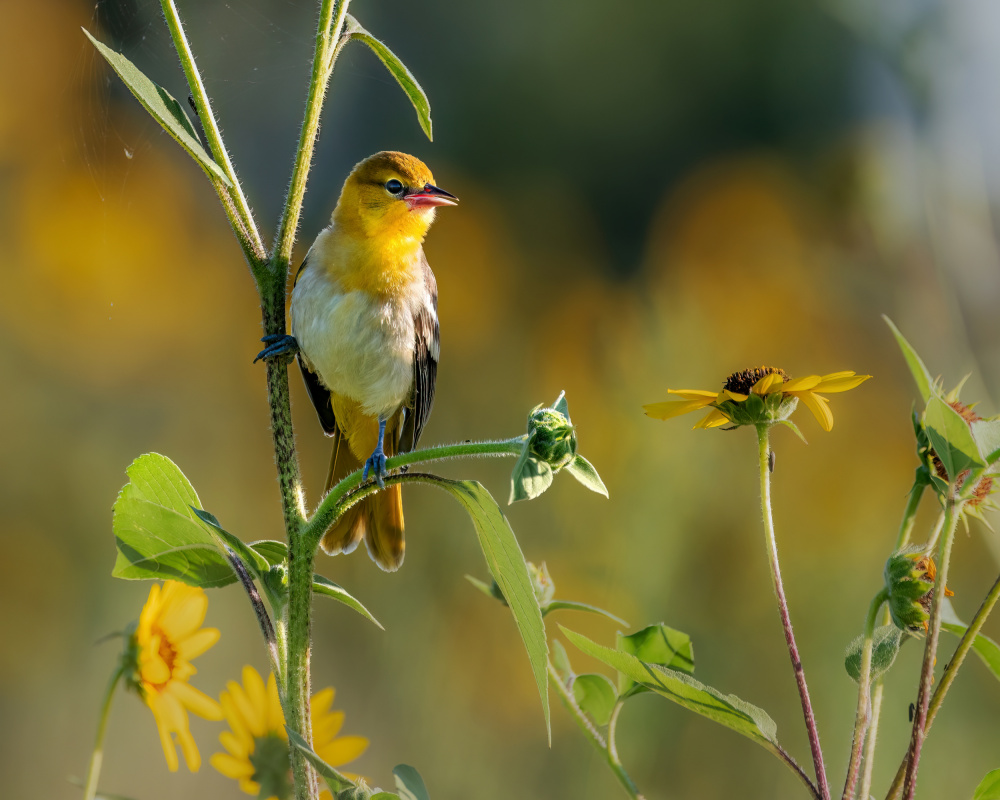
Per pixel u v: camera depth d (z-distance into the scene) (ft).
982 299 41.60
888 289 56.85
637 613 35.96
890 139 61.11
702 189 70.13
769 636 36.22
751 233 63.72
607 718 13.61
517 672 35.65
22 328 50.88
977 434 10.80
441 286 62.44
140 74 9.98
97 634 37.04
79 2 58.90
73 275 53.83
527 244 71.31
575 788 32.55
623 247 74.69
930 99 45.27
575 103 76.84
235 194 11.23
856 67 66.23
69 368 49.93
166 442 48.16
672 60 74.90
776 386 11.77
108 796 11.89
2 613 36.29
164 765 31.48
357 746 12.83
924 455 11.99
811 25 69.00
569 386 51.80
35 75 56.65
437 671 35.81
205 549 12.16
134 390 50.42
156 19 51.01
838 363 53.01
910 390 51.39
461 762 33.76
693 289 57.16
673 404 12.29
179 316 54.95
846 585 37.32
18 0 56.18
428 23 76.64
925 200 43.93
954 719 31.68
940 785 30.60
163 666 12.06
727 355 46.62
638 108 76.33
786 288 57.21
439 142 75.77
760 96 74.18
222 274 58.95
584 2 76.89
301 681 10.70
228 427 49.93
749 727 10.61
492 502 10.48
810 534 39.45
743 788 31.63
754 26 73.82
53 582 38.32
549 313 62.13
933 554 11.60
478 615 37.11
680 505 38.14
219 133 11.14
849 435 45.37
